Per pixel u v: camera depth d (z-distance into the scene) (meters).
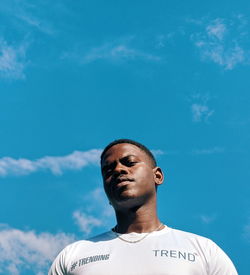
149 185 4.86
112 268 4.38
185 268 4.32
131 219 4.75
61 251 4.74
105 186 4.92
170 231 4.68
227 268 4.46
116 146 5.09
